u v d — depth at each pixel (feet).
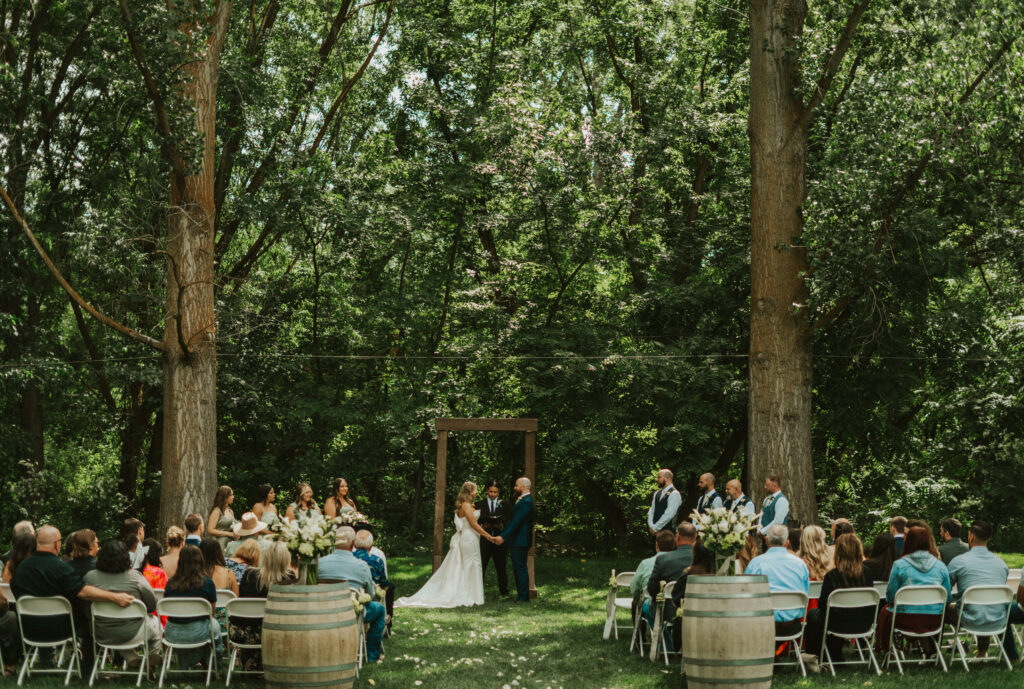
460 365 68.13
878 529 68.54
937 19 48.47
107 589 26.43
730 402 61.62
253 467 68.13
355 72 79.51
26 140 60.08
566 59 74.33
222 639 27.86
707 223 68.85
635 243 67.15
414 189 69.05
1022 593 28.99
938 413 71.61
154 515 73.61
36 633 26.09
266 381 68.59
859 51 53.26
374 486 76.18
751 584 24.90
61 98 65.82
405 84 70.23
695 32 68.33
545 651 32.94
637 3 68.13
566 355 60.59
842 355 58.39
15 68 60.95
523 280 67.72
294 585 24.95
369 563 31.63
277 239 70.44
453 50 70.64
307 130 77.25
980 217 51.39
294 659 24.04
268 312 67.87
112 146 62.69
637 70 67.56
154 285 64.44
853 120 50.24
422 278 70.85
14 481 61.82
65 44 62.64
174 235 48.75
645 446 64.18
